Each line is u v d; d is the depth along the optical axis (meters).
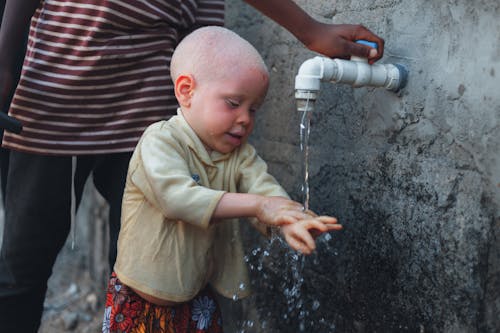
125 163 1.97
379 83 1.79
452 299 1.66
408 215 1.80
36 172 1.94
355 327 2.02
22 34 1.87
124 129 1.90
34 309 2.08
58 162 1.94
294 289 2.32
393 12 1.85
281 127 2.43
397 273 1.84
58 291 3.44
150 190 1.62
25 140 1.90
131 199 1.70
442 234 1.68
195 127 1.66
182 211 1.55
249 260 2.61
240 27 2.69
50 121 1.89
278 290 2.42
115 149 1.91
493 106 1.52
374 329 1.94
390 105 1.86
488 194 1.55
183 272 1.67
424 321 1.75
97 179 2.11
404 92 1.80
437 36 1.69
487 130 1.54
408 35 1.79
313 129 2.23
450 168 1.66
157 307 1.72
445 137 1.67
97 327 3.07
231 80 1.60
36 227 1.98
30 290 2.04
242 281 1.79
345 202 2.06
